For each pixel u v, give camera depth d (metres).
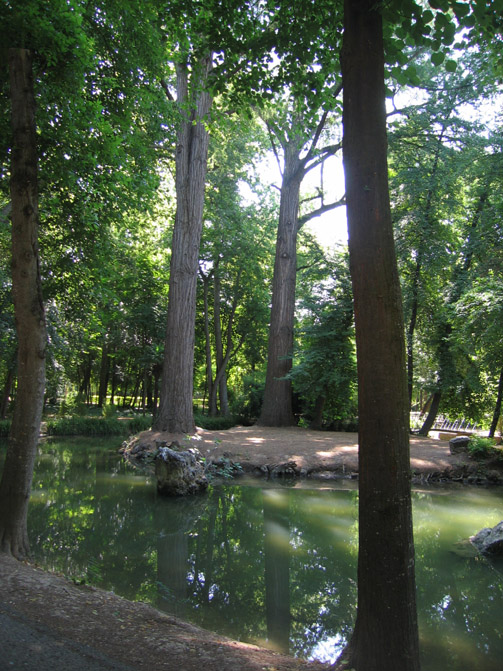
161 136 10.91
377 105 3.63
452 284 20.22
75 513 10.43
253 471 15.25
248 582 7.16
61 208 9.83
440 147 20.64
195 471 12.87
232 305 33.41
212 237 28.47
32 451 6.54
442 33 4.64
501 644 5.38
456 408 23.95
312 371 22.20
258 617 6.02
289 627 5.77
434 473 14.28
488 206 20.06
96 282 12.97
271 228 29.83
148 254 28.20
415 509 11.15
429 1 4.44
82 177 8.85
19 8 6.46
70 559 7.50
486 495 12.54
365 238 3.55
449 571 7.58
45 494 11.97
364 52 3.63
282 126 8.48
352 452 16.25
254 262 29.08
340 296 22.50
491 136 18.98
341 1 5.87
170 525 9.97
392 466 3.47
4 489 6.42
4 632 3.75
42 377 6.57
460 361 21.50
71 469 15.38
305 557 8.22
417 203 21.06
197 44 7.55
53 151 8.41
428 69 19.11
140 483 13.57
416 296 21.48
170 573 7.32
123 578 6.98
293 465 15.09
